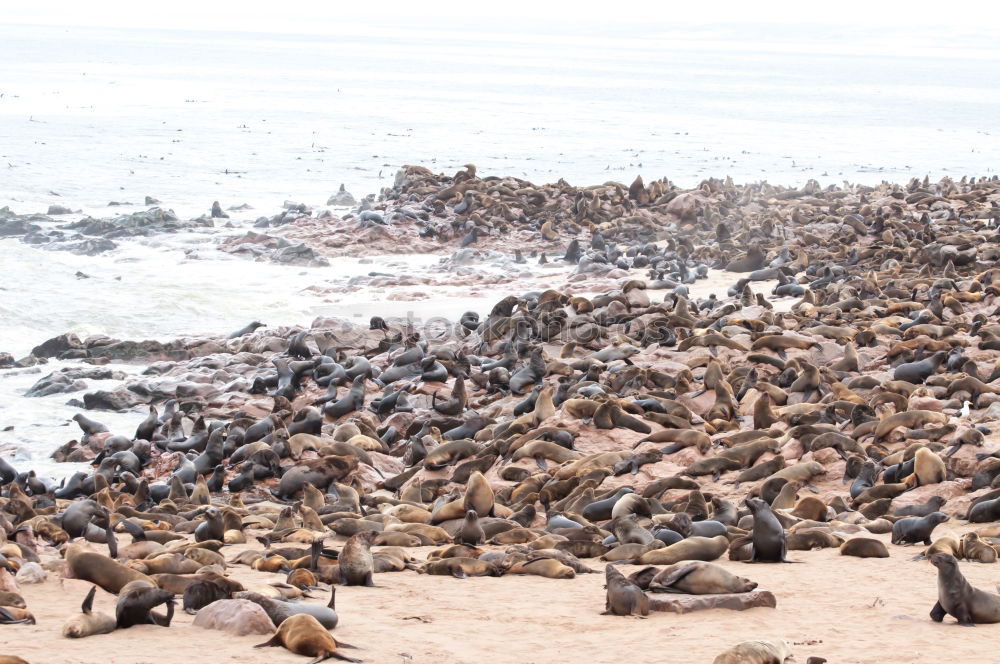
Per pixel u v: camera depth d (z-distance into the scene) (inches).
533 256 3865.7
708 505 1243.8
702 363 2023.9
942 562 788.6
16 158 6358.3
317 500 1409.9
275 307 3048.7
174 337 2652.6
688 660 684.7
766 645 665.0
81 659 649.0
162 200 5093.5
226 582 788.0
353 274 3565.5
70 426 2053.4
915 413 1550.2
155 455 1815.9
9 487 1411.2
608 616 824.9
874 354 2149.4
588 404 1659.7
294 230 4119.1
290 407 1932.8
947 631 764.0
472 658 699.4
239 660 653.9
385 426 1926.7
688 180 6501.0
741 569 1000.9
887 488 1312.7
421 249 3959.2
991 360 2057.1
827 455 1465.3
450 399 1961.1
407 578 982.4
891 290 2709.2
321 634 679.7
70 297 3024.1
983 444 1419.8
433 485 1505.9
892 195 4495.6
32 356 2490.2
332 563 979.3
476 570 997.8
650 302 2731.3
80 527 1210.6
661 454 1499.8
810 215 4220.0
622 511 1221.1
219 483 1600.6
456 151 7746.1
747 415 1775.3
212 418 2026.3
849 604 853.2
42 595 847.7
